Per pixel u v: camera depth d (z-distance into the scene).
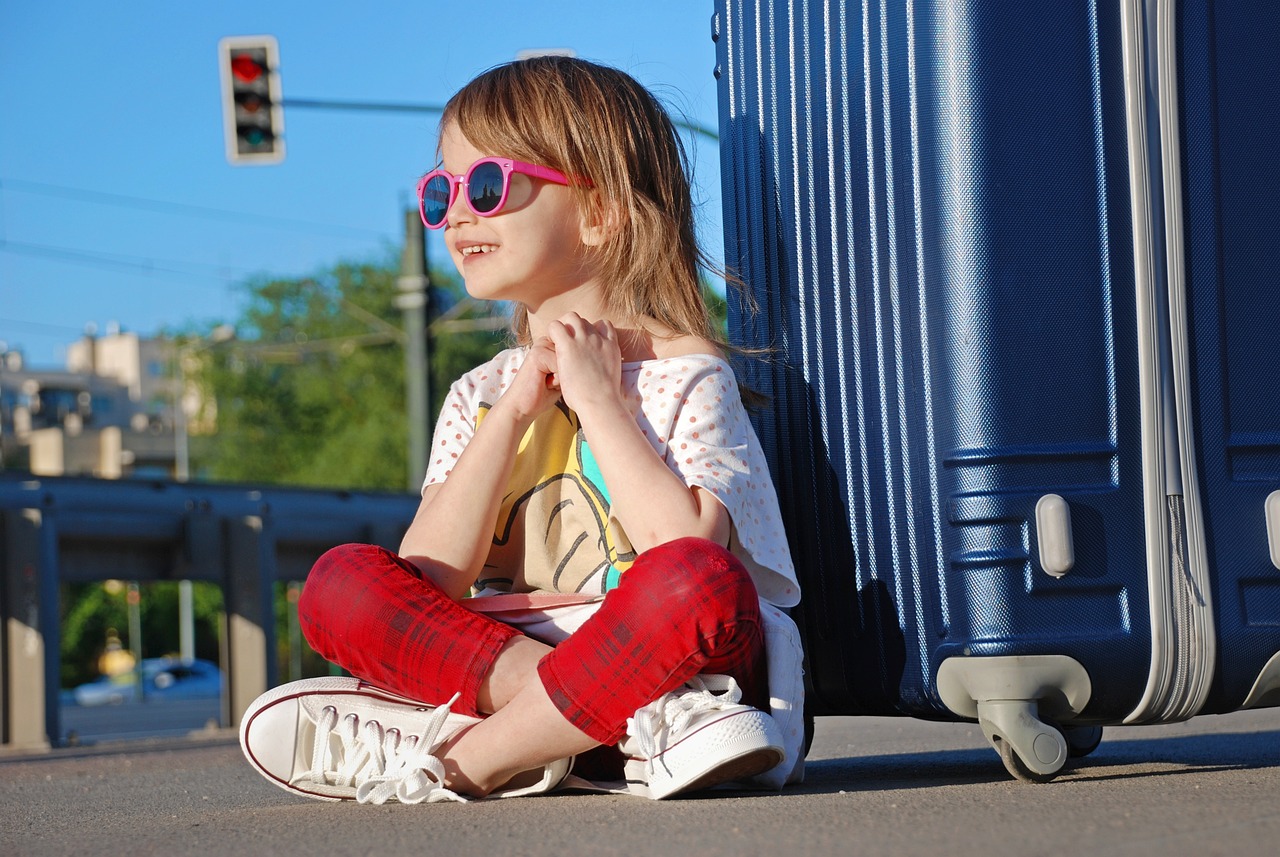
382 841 1.65
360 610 2.07
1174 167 2.11
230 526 10.12
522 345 2.69
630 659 1.92
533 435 2.30
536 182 2.37
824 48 2.36
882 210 2.23
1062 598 2.06
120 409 79.06
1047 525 2.04
